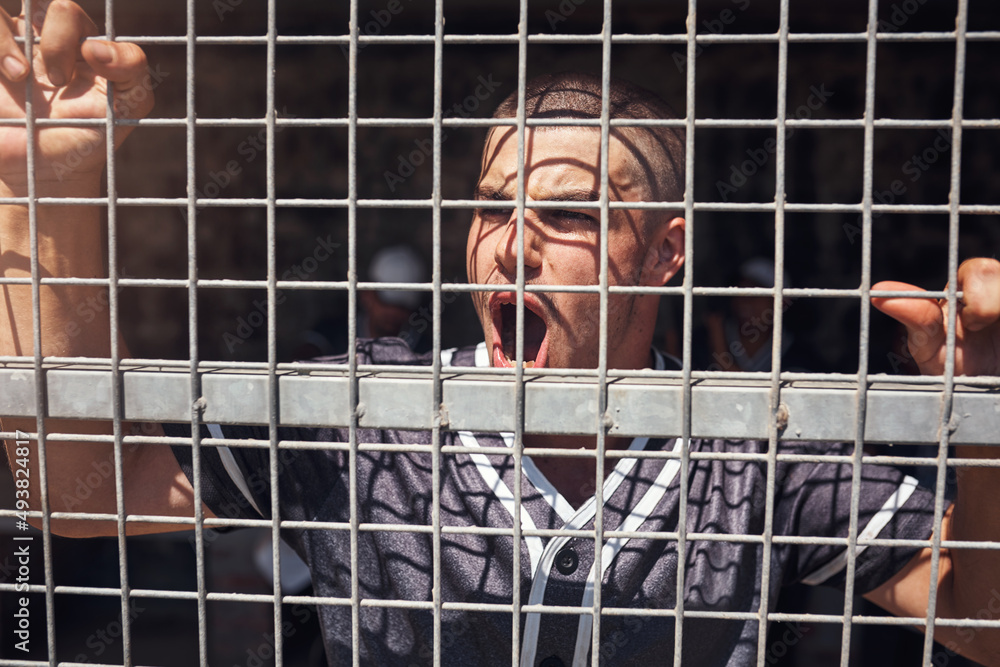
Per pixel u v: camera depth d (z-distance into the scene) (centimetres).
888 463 77
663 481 115
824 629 329
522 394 79
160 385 83
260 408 82
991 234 653
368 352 139
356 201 75
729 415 79
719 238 683
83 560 456
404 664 114
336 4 591
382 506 115
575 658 108
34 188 81
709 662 113
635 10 606
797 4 571
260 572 364
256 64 697
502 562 110
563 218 106
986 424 76
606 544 110
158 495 115
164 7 591
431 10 600
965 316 78
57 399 85
